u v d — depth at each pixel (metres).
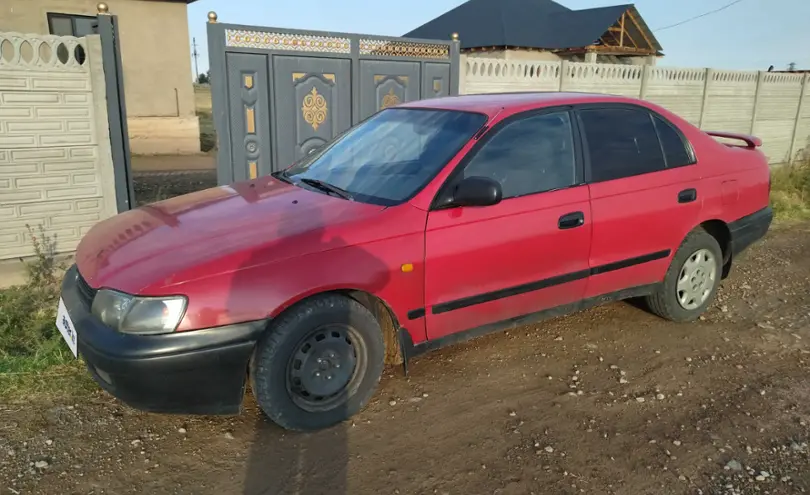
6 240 5.39
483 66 8.52
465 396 3.71
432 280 3.47
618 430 3.37
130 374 2.84
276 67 6.75
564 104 4.11
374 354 3.39
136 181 10.30
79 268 3.35
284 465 3.03
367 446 3.19
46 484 2.85
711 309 5.20
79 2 12.67
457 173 3.58
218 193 4.06
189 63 14.27
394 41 7.48
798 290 5.75
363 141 4.32
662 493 2.87
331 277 3.13
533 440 3.26
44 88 5.32
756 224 4.99
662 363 4.18
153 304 2.85
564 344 4.46
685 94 11.02
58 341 4.13
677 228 4.47
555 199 3.86
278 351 3.07
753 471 3.03
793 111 13.11
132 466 3.00
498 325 3.86
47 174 5.48
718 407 3.63
